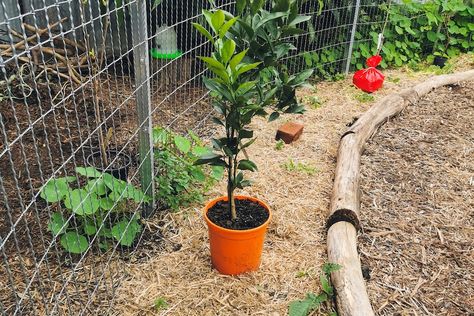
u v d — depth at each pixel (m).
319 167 3.34
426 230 2.69
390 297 2.19
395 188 3.10
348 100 4.59
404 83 5.13
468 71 5.23
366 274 2.31
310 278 2.28
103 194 2.30
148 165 2.56
